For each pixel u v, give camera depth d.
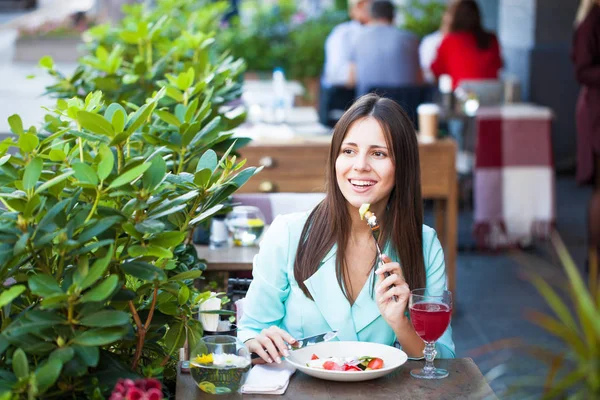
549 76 9.77
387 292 2.20
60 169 1.96
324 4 11.31
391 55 7.44
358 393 1.92
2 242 1.72
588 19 5.70
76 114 1.92
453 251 5.27
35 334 1.71
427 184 5.21
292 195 3.85
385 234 2.37
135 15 5.14
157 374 1.96
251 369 2.05
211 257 3.41
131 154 2.42
